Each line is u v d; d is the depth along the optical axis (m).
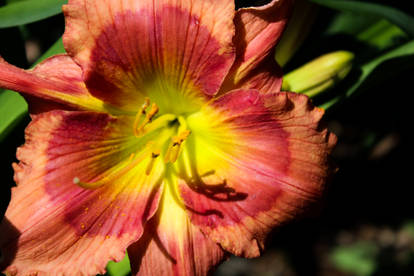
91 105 0.26
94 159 0.26
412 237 0.69
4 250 0.24
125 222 0.26
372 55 0.34
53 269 0.25
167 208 0.28
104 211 0.26
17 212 0.25
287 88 0.31
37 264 0.25
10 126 0.28
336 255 0.69
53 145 0.25
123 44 0.25
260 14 0.25
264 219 0.26
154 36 0.25
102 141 0.26
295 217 0.26
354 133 0.51
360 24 0.35
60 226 0.25
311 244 0.69
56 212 0.25
